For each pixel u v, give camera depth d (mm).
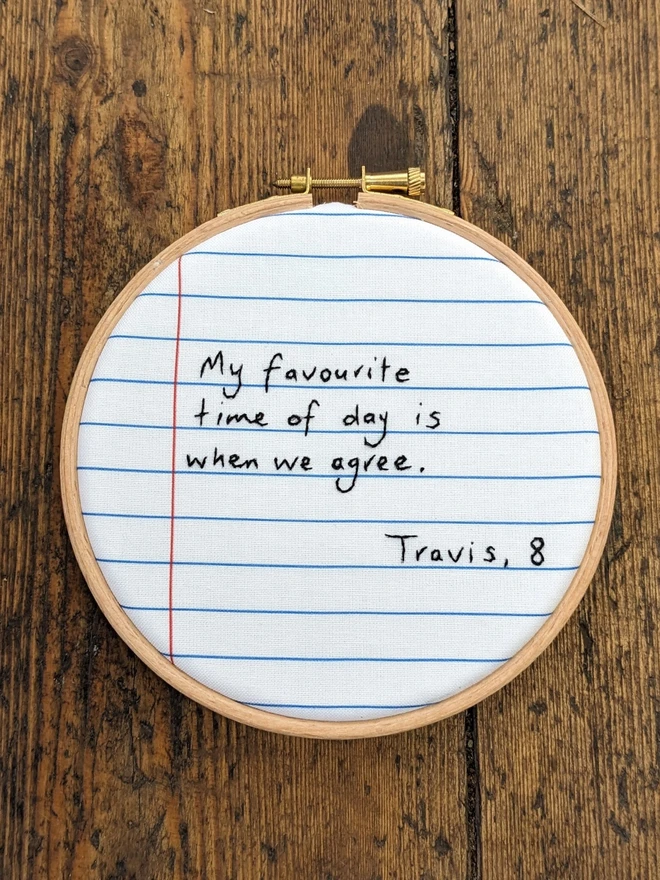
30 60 304
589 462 273
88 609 290
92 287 299
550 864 284
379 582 271
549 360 276
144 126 304
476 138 305
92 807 284
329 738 267
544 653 291
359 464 274
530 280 279
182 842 283
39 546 291
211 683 269
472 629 270
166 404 274
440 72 306
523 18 307
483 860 284
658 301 300
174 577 271
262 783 286
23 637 288
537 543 271
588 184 303
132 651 288
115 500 272
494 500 273
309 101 305
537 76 305
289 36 307
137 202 302
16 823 282
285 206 281
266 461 273
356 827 285
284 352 276
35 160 301
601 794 286
